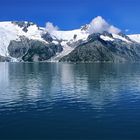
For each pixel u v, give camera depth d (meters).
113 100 98.06
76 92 117.38
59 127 65.50
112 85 140.88
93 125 66.62
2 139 58.28
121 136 58.88
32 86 138.25
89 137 58.75
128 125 66.19
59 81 162.75
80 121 70.31
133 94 110.88
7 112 80.62
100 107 86.44
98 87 133.38
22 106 88.75
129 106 87.31
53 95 109.88
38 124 68.12
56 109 84.12
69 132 61.97
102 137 58.59
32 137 59.22
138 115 75.38
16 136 59.84
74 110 82.62
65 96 107.25
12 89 127.19
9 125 67.44
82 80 168.00
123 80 166.88
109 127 64.94
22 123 68.94
